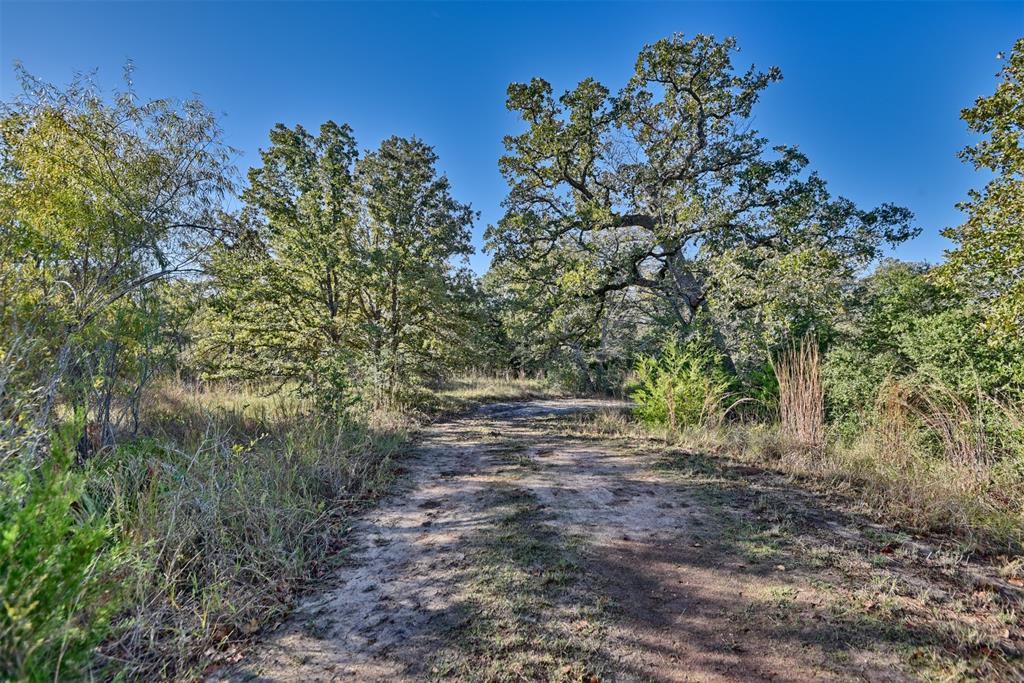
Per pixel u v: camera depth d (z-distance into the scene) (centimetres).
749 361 1329
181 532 379
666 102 1475
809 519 475
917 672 255
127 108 650
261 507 432
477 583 357
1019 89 519
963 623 298
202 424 729
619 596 338
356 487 596
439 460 761
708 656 273
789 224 1305
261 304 1329
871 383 852
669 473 653
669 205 1327
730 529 451
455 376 2341
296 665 270
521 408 1719
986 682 247
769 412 1092
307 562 394
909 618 303
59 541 205
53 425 438
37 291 506
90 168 607
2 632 177
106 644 278
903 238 1311
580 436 978
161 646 282
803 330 1142
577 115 1373
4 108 571
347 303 1486
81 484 244
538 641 288
